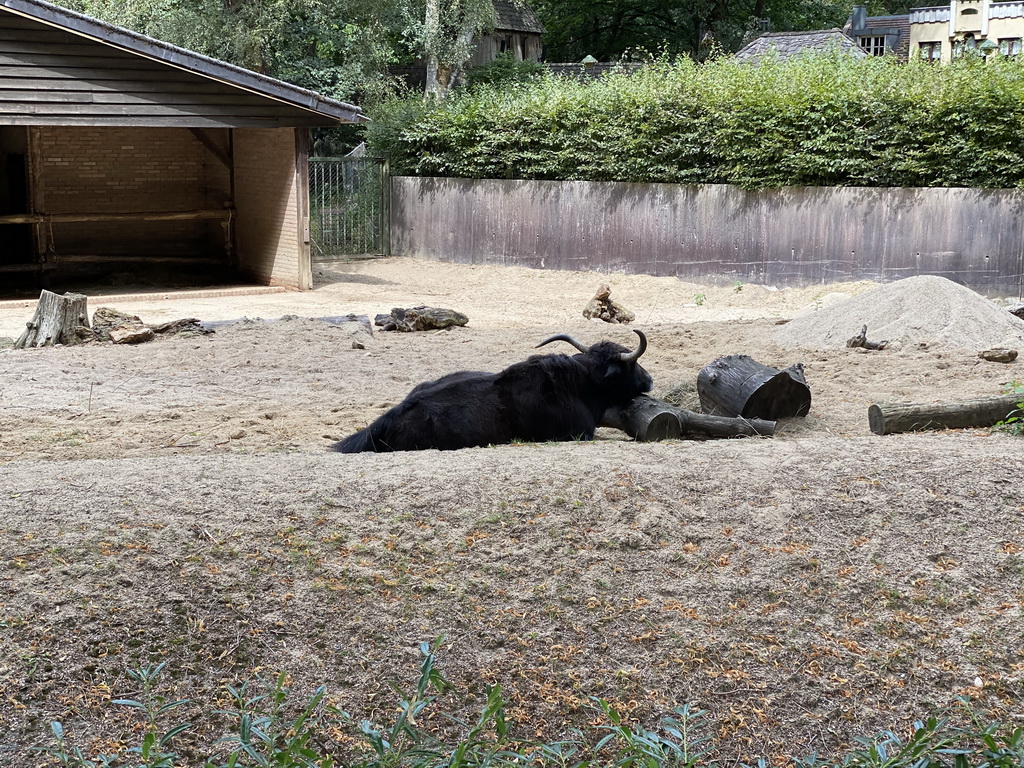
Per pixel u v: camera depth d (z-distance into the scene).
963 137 19.27
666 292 21.72
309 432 9.12
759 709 4.67
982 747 4.38
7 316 17.83
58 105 19.12
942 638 5.03
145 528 5.34
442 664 4.76
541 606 5.09
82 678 4.52
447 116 27.12
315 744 4.36
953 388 10.76
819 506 5.83
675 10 48.50
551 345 14.12
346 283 23.53
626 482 6.02
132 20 30.55
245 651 4.74
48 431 9.09
